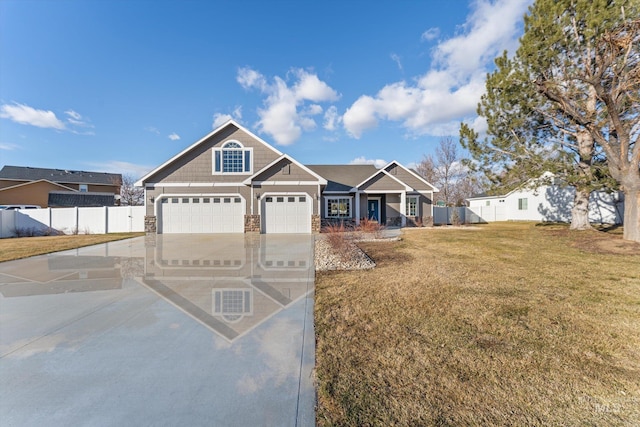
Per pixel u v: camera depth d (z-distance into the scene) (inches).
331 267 282.0
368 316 156.6
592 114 401.4
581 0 354.9
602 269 264.8
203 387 96.8
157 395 93.1
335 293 198.4
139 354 118.8
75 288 217.6
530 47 392.2
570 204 855.7
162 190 638.5
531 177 490.0
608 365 108.3
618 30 323.9
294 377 102.0
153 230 636.7
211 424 81.0
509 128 499.5
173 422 81.9
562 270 261.4
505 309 164.9
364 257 323.6
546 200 919.0
